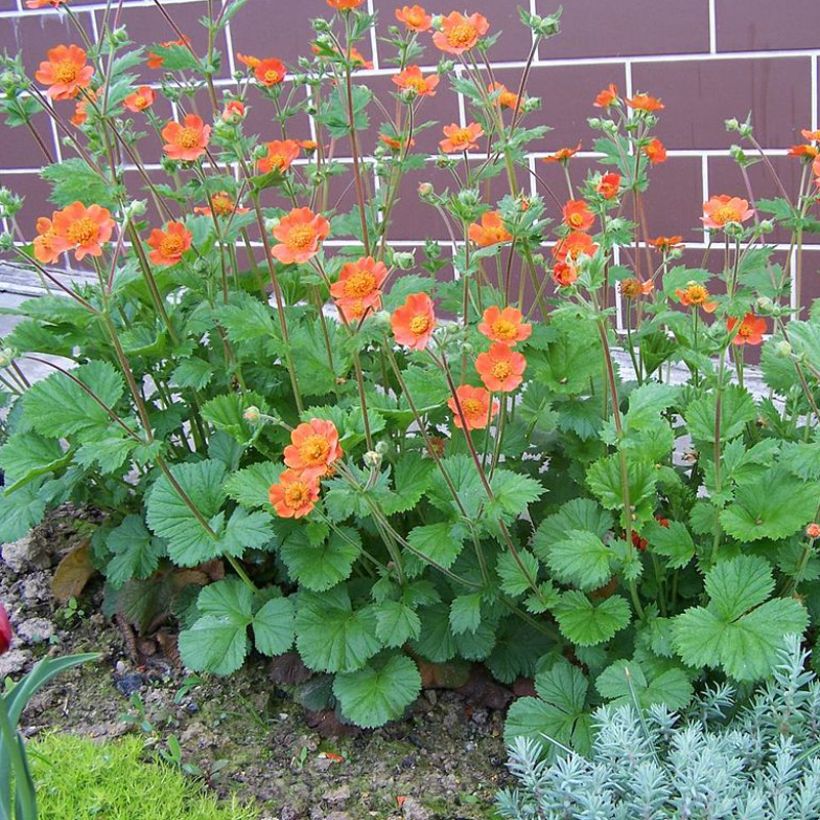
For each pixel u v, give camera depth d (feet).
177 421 3.59
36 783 2.99
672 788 2.77
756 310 3.18
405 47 3.62
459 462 3.24
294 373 3.34
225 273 3.75
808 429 3.29
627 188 3.72
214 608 3.30
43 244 3.11
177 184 3.77
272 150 3.47
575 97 5.36
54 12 6.12
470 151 5.52
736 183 5.22
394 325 2.78
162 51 3.66
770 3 4.91
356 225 3.74
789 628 2.85
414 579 3.37
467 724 3.33
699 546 3.17
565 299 3.44
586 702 3.18
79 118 3.73
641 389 3.06
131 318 3.84
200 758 3.23
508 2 5.32
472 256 3.10
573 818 2.76
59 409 3.32
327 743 3.29
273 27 5.74
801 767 2.79
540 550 3.22
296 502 2.91
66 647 3.65
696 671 3.00
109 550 3.72
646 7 5.11
